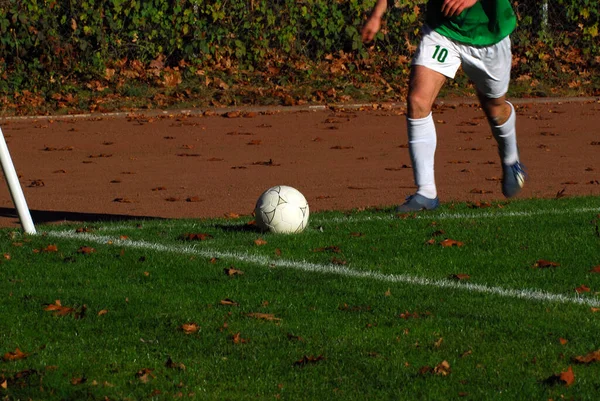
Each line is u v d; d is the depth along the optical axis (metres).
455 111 45.72
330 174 29.33
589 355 12.23
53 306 14.77
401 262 17.59
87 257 18.22
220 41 52.97
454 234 19.78
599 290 15.72
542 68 55.41
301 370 12.02
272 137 38.22
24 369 12.09
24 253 18.61
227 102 48.47
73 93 48.06
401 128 40.38
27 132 40.19
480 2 20.86
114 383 11.64
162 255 18.28
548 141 36.03
